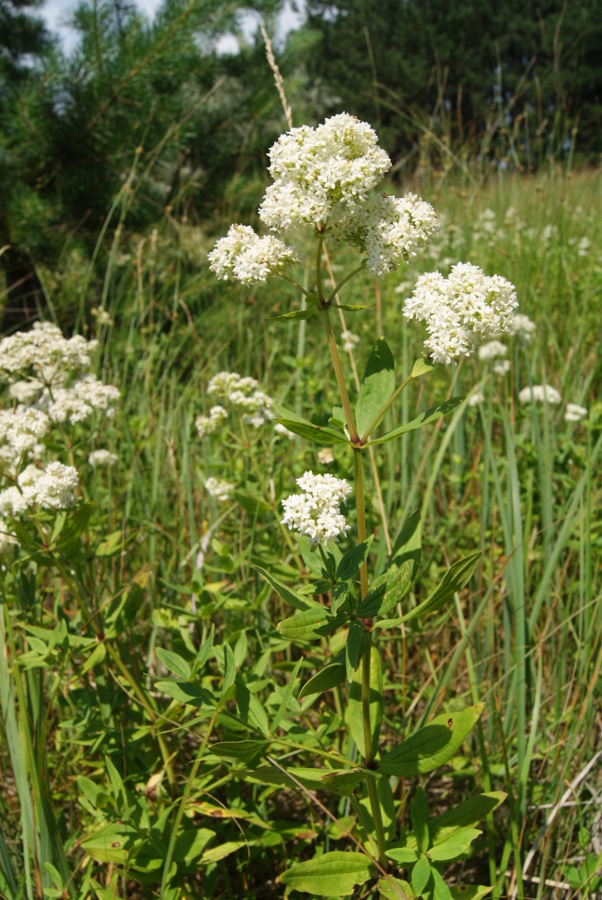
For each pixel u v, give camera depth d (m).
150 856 2.23
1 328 6.63
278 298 7.24
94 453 3.56
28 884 2.12
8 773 2.89
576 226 7.96
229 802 2.50
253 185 8.95
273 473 3.62
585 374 5.01
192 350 6.27
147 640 3.35
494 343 4.45
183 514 3.78
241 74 9.38
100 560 3.22
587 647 2.66
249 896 2.34
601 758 2.56
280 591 1.94
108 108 8.02
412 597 3.23
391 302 6.35
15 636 2.86
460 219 7.65
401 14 26.97
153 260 6.61
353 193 1.81
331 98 18.72
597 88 18.39
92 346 3.35
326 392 4.73
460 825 2.03
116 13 7.97
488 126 8.32
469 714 1.84
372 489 3.66
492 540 3.28
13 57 8.80
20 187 7.88
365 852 2.18
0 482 3.04
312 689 1.86
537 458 3.74
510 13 25.36
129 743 2.58
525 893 2.33
